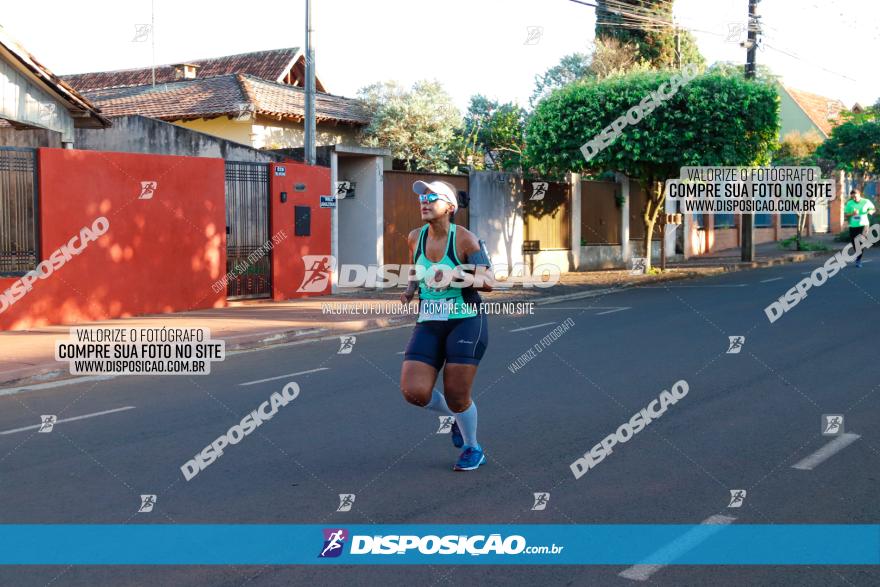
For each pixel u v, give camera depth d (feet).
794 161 105.19
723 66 73.51
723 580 13.57
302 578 13.80
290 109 86.53
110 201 46.55
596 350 35.96
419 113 90.99
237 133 84.64
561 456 20.57
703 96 67.56
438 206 18.38
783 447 21.06
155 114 85.30
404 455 20.90
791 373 30.12
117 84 112.57
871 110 127.13
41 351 36.55
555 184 81.15
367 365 34.12
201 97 86.89
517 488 18.19
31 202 43.68
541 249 79.77
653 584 13.44
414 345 19.08
